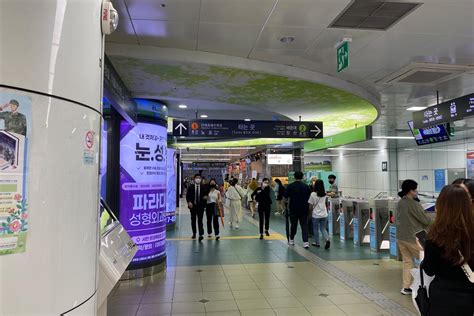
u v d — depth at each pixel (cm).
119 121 619
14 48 125
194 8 408
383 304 480
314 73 641
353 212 965
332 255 787
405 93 836
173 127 986
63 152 136
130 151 624
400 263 709
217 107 1030
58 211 134
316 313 451
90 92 156
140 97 654
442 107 827
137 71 566
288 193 889
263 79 626
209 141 1850
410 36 500
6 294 119
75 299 143
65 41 141
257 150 2228
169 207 1184
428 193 1881
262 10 416
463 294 238
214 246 891
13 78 124
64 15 141
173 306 479
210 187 1009
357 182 2719
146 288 557
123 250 239
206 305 482
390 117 1170
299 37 495
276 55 561
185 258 760
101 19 172
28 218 124
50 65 133
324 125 1196
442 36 502
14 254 120
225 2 396
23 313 122
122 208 612
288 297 512
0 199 117
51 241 131
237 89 690
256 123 1011
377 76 691
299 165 2006
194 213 988
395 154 2292
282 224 1332
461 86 777
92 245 158
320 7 411
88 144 153
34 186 126
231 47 525
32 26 130
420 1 400
